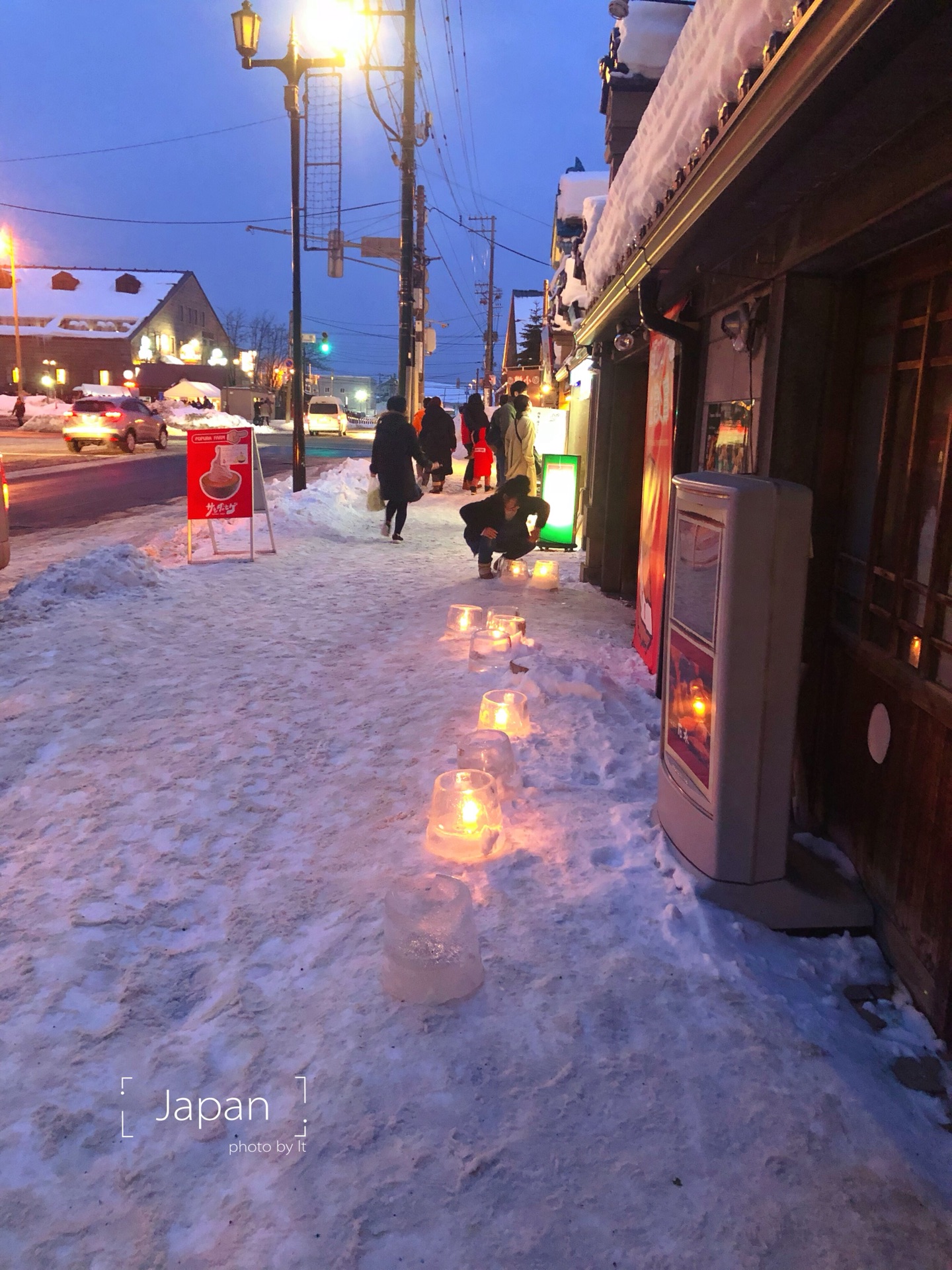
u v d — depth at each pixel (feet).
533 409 44.29
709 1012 8.87
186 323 225.15
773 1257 6.48
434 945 8.96
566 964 9.58
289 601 27.02
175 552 34.09
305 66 46.57
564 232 39.73
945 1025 8.87
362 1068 8.14
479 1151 7.29
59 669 20.01
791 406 12.42
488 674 19.47
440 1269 6.35
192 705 18.12
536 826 12.76
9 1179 7.16
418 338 79.10
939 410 9.77
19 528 43.19
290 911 10.87
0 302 204.03
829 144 8.91
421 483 61.62
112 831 13.02
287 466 78.84
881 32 6.58
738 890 10.66
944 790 9.13
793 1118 7.68
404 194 62.28
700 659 10.88
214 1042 8.63
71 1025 8.95
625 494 29.01
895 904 10.24
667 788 12.10
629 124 30.78
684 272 16.57
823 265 11.59
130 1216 6.84
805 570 10.01
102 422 91.76
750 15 8.95
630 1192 6.95
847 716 12.00
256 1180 7.11
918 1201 6.98
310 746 16.11
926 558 10.00
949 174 7.87
